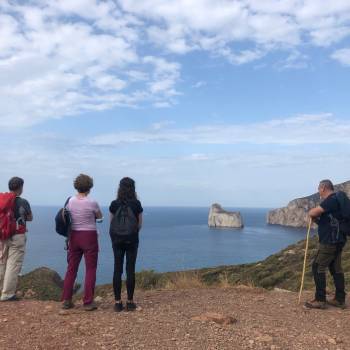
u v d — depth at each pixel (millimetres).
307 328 6199
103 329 5781
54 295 16047
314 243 27875
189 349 5180
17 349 5043
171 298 8133
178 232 166875
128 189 6766
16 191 7543
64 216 6758
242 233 164750
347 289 11023
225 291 9078
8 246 7492
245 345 5379
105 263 71688
